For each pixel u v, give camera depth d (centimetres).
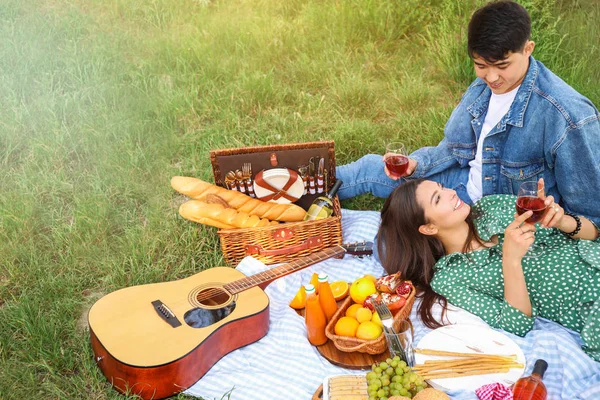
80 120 564
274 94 609
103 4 756
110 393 332
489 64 344
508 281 330
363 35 694
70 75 621
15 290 410
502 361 309
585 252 336
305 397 320
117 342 333
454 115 414
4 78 609
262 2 754
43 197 492
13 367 350
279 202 442
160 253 440
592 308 323
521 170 385
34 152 529
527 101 365
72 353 361
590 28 636
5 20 702
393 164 389
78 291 410
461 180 429
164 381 325
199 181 436
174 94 607
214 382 336
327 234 432
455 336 329
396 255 374
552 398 301
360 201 494
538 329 346
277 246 428
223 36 691
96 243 448
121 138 551
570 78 569
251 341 361
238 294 373
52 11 732
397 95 611
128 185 502
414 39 689
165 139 551
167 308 359
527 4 616
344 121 566
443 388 300
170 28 727
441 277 359
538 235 355
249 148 435
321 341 352
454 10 682
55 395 336
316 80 637
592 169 351
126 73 634
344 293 379
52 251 441
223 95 607
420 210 358
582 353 317
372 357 341
